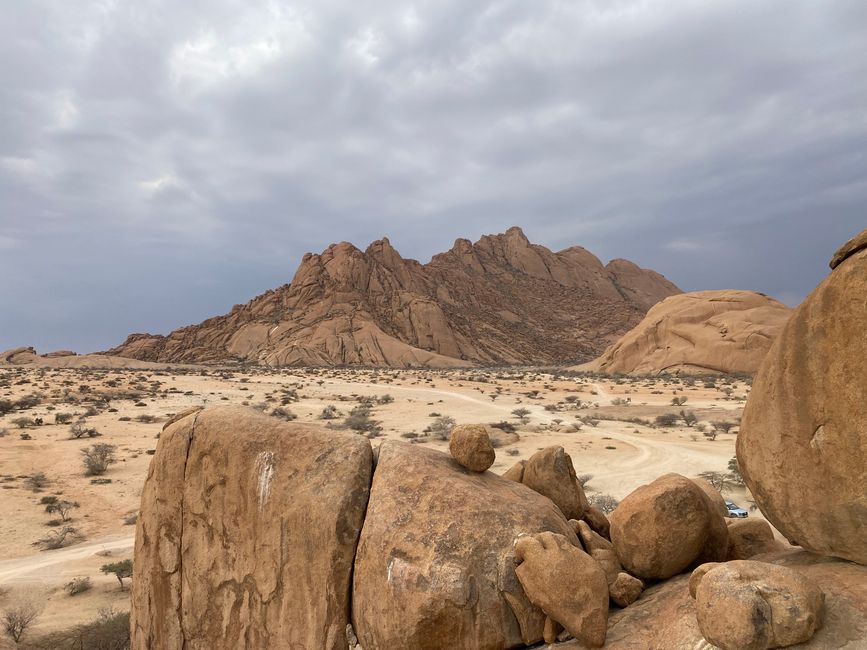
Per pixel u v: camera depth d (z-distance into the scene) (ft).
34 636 56.49
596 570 16.66
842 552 15.34
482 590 17.19
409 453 20.85
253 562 21.16
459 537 17.84
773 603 13.12
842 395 14.33
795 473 15.57
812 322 15.07
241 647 21.20
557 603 16.33
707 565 15.65
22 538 86.33
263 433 22.06
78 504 101.86
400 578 17.51
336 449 21.02
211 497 22.47
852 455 14.17
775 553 19.15
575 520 22.04
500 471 110.32
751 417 17.16
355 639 19.97
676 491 18.85
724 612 13.28
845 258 14.88
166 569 23.39
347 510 19.71
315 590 19.60
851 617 13.47
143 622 23.94
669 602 17.08
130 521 94.73
